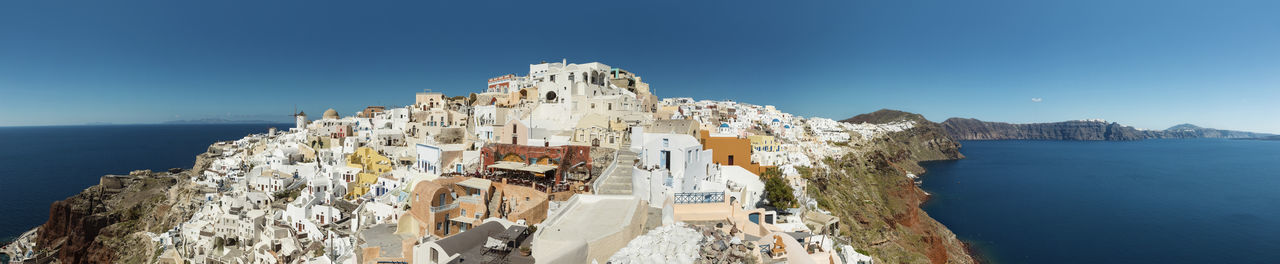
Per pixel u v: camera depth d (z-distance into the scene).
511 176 70.50
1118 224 149.75
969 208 173.25
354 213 78.12
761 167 87.44
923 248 117.25
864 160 198.50
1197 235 137.50
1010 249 126.62
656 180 61.34
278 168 115.31
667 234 48.22
